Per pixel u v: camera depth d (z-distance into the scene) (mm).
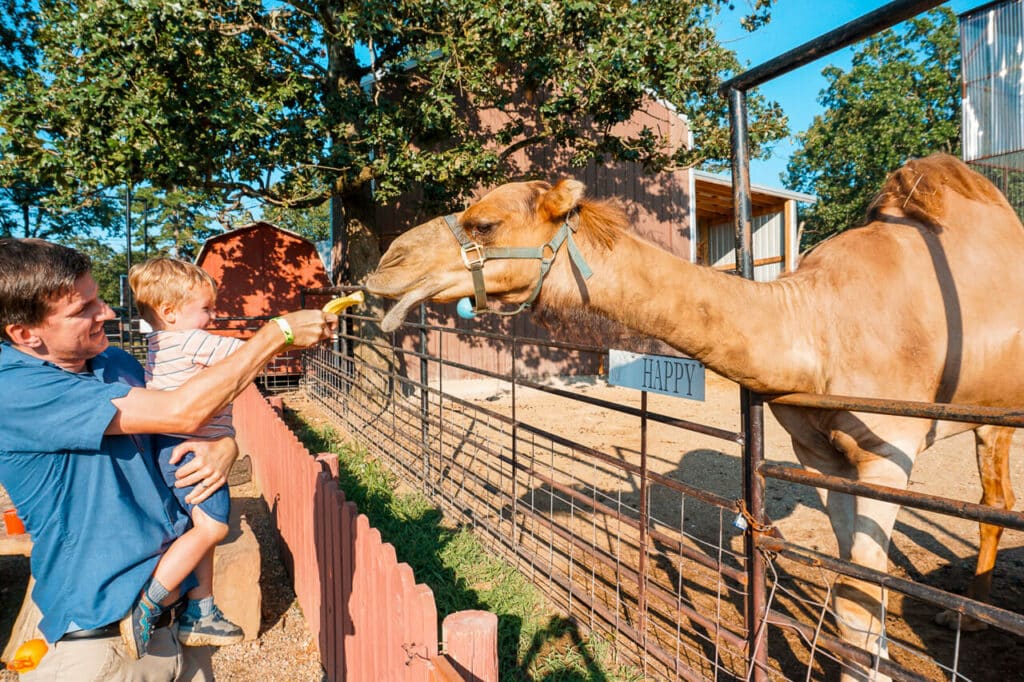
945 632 3750
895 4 1809
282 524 4660
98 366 1813
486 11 7730
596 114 9391
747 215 2686
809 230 37938
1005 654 3471
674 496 6203
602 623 3781
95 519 1567
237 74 8977
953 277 2822
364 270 10836
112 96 7211
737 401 12070
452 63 8945
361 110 9188
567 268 2480
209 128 8102
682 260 2490
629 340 2752
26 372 1465
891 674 2133
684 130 15125
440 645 3410
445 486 6250
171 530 1729
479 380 12984
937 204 2990
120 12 6840
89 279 1562
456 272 2480
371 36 8617
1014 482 6426
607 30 8289
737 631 3639
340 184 9977
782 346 2479
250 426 6438
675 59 8375
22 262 1417
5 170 7883
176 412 1435
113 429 1441
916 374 2660
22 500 1532
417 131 10086
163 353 2242
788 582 4422
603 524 5461
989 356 2842
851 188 34906
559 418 10281
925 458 7504
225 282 12625
